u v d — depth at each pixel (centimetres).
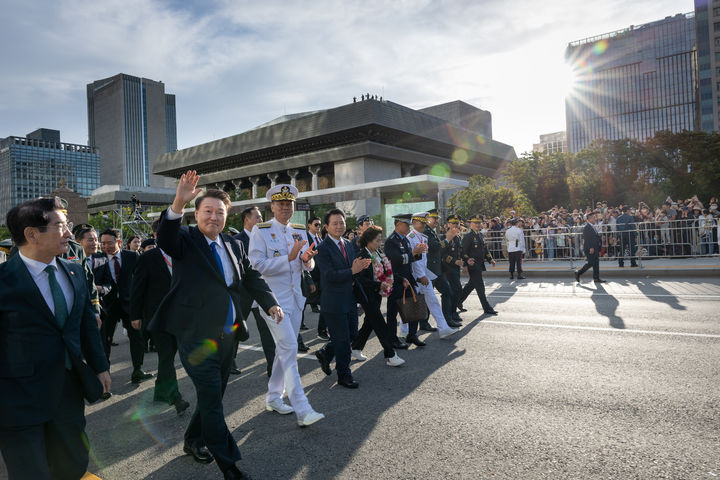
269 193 454
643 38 15050
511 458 305
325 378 511
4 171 18662
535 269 1426
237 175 7769
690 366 472
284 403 419
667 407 374
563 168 5762
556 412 377
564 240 1612
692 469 280
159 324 304
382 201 3198
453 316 775
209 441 290
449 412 390
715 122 10519
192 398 475
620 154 5406
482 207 2672
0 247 506
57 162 19250
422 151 7131
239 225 3381
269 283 413
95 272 582
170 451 351
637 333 616
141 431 394
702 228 1386
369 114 5741
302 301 430
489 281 1348
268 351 511
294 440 353
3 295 222
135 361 544
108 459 341
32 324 227
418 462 306
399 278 596
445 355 571
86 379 244
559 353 545
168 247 287
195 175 285
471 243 804
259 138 7056
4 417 218
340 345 475
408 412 395
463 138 7512
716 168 4553
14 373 221
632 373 461
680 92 14388
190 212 3197
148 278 470
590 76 15850
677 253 1415
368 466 304
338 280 466
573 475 280
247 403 446
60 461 238
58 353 234
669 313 734
